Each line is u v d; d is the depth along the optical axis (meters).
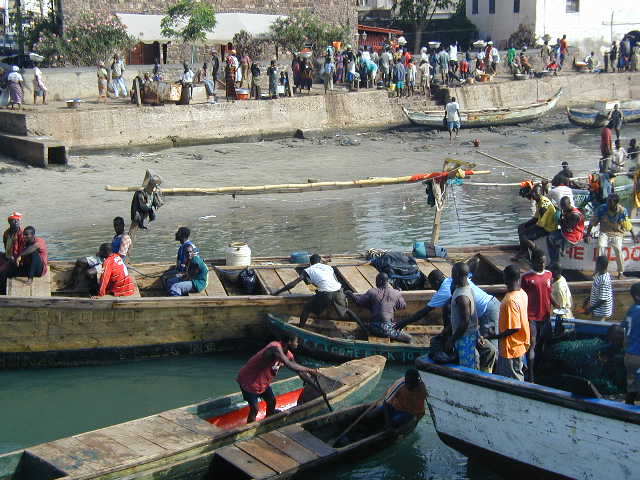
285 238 20.30
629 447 7.98
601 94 45.31
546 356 10.89
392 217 22.66
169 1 41.09
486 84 41.06
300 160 30.48
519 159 31.41
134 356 12.80
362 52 39.47
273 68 35.03
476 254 15.27
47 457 8.75
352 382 10.79
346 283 13.84
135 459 8.69
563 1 50.22
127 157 29.86
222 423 10.32
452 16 56.19
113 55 37.50
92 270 13.38
